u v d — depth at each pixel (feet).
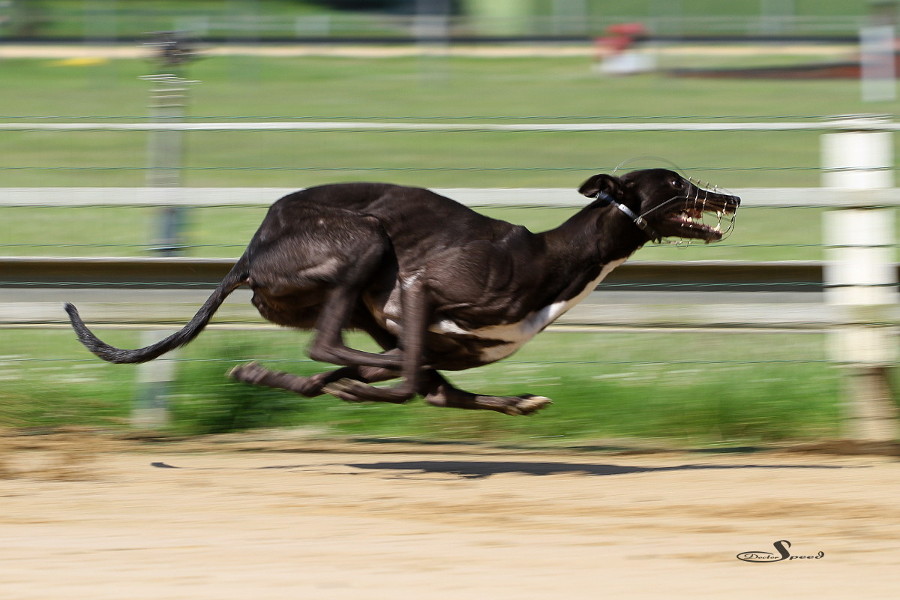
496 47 137.59
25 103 98.94
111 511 26.13
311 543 23.40
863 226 33.91
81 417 36.14
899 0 108.68
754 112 98.99
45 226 52.90
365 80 116.37
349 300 28.81
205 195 34.50
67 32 144.25
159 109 36.60
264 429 35.86
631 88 114.01
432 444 34.58
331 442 34.68
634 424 35.37
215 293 30.27
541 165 69.82
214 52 122.93
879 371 33.94
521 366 39.75
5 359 39.81
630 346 42.39
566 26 148.46
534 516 25.86
